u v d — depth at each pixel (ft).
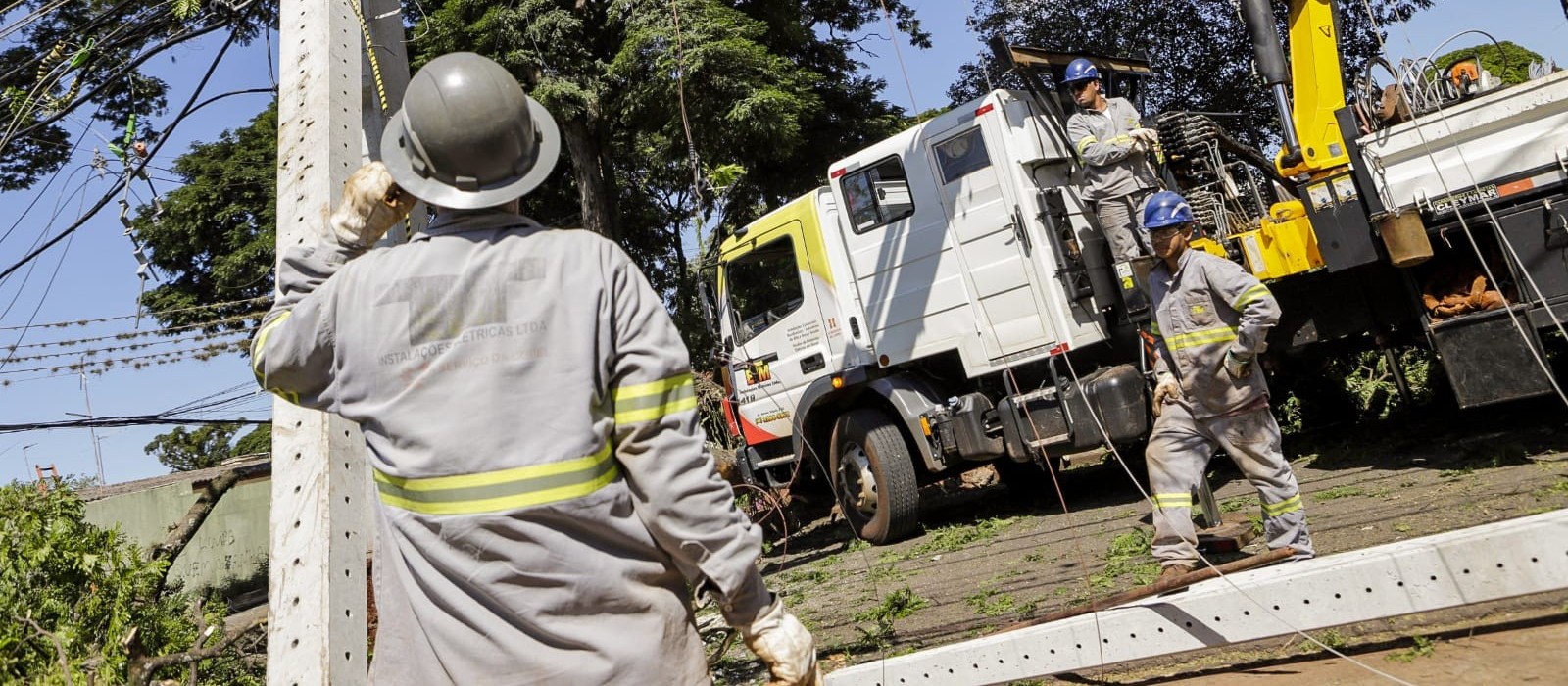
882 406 31.86
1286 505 15.78
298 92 14.38
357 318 6.31
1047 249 26.81
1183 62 59.47
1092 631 12.48
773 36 61.41
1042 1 52.90
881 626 17.69
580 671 5.85
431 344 6.15
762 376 33.83
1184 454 16.30
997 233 27.55
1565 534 10.41
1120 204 25.53
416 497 6.04
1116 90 29.32
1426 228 21.72
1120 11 56.85
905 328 29.78
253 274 71.41
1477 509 17.89
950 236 28.58
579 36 53.52
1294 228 23.99
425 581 6.00
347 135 14.39
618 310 6.28
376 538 6.44
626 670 5.91
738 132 52.03
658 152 58.08
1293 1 23.68
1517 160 20.58
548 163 6.72
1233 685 11.80
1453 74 23.36
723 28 51.06
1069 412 26.32
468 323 6.15
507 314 6.15
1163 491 16.34
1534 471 20.17
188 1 26.96
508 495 5.88
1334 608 11.41
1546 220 20.31
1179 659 13.19
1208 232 25.41
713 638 18.81
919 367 30.73
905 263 29.71
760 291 33.91
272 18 28.35
